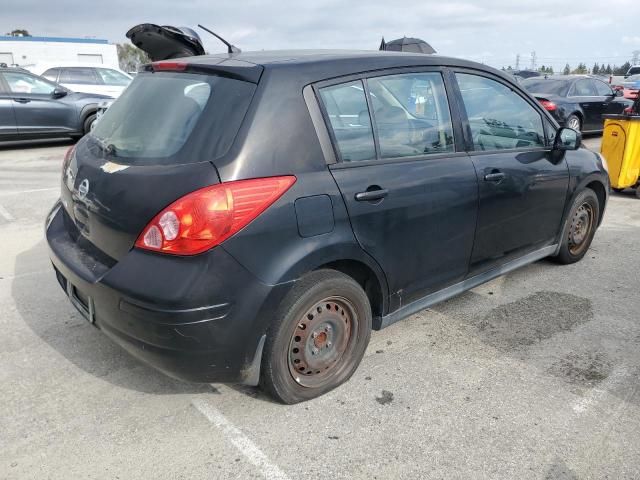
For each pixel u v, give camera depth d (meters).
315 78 2.72
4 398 2.86
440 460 2.47
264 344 2.59
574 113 12.14
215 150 2.41
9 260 4.83
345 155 2.76
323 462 2.45
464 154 3.39
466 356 3.34
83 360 3.22
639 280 4.56
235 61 2.76
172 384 3.01
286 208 2.48
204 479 2.34
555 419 2.76
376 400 2.89
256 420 2.72
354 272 2.99
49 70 13.63
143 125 2.76
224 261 2.34
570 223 4.51
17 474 2.34
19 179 8.31
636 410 2.84
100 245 2.68
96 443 2.54
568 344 3.50
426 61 3.29
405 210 2.96
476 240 3.50
